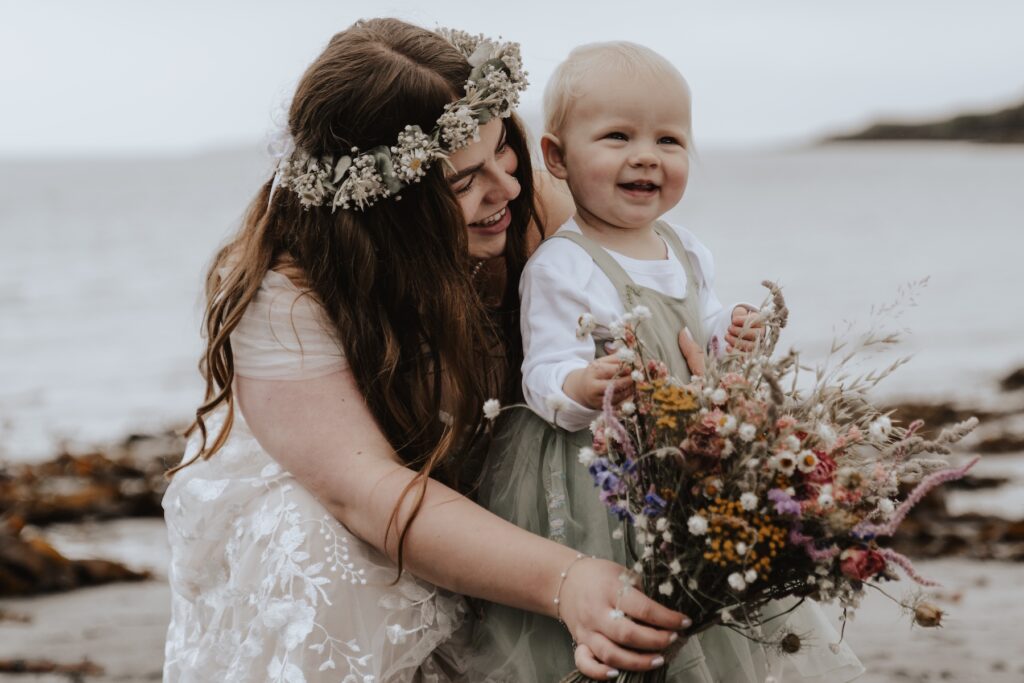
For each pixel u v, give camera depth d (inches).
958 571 251.0
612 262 104.2
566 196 124.6
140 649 183.3
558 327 99.9
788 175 3051.2
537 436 100.7
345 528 97.2
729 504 79.3
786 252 1138.7
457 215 101.6
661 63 105.4
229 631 99.3
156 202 2177.7
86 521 327.3
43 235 1402.6
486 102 102.0
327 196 100.7
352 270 100.1
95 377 578.2
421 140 99.0
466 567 90.5
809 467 79.0
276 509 98.9
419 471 99.7
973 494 340.5
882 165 3654.0
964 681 157.8
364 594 95.4
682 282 107.2
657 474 83.8
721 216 1640.0
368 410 99.7
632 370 87.7
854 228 1419.8
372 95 99.7
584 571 86.9
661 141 104.8
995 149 4448.8
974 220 1520.7
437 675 101.7
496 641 99.2
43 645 186.4
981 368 575.8
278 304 99.4
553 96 108.6
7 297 855.7
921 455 99.7
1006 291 844.6
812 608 104.3
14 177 3526.1
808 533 80.9
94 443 435.5
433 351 102.3
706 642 98.4
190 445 113.6
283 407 98.0
